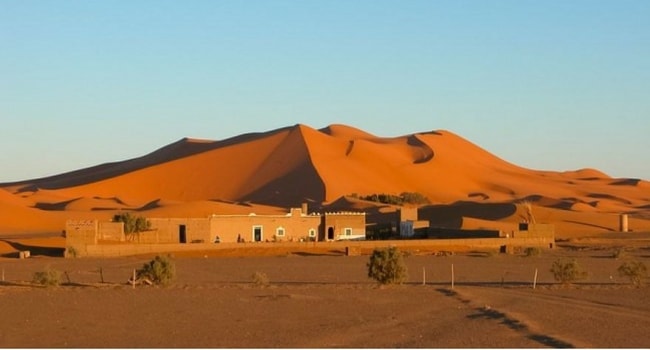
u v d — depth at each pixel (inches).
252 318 1588.3
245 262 3191.4
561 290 2086.6
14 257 3609.7
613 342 1290.6
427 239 4313.5
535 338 1328.7
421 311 1675.7
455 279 2534.5
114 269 2871.6
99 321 1551.4
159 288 2140.7
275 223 4239.7
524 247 4035.4
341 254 3629.4
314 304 1798.7
